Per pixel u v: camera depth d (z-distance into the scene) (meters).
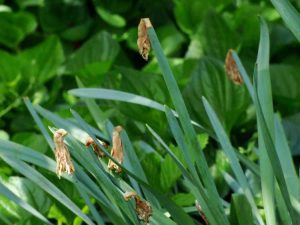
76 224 1.15
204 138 1.25
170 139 1.39
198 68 1.39
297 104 1.53
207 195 0.85
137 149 1.22
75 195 1.14
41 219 0.84
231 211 0.89
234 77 0.91
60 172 0.75
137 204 0.78
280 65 1.54
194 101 1.38
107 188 0.80
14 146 0.84
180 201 1.14
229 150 0.88
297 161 1.42
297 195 0.92
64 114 1.37
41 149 1.35
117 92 0.90
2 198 1.13
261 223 0.88
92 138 0.81
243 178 0.87
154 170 1.18
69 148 0.80
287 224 0.85
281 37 1.75
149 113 1.37
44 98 1.68
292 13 0.78
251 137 1.50
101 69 1.63
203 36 1.70
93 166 0.79
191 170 0.81
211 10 1.69
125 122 1.39
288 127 1.42
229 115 1.37
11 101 1.68
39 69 1.72
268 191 0.81
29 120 1.64
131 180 0.93
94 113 1.05
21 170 0.83
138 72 1.41
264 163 0.81
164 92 1.40
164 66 0.78
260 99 0.80
